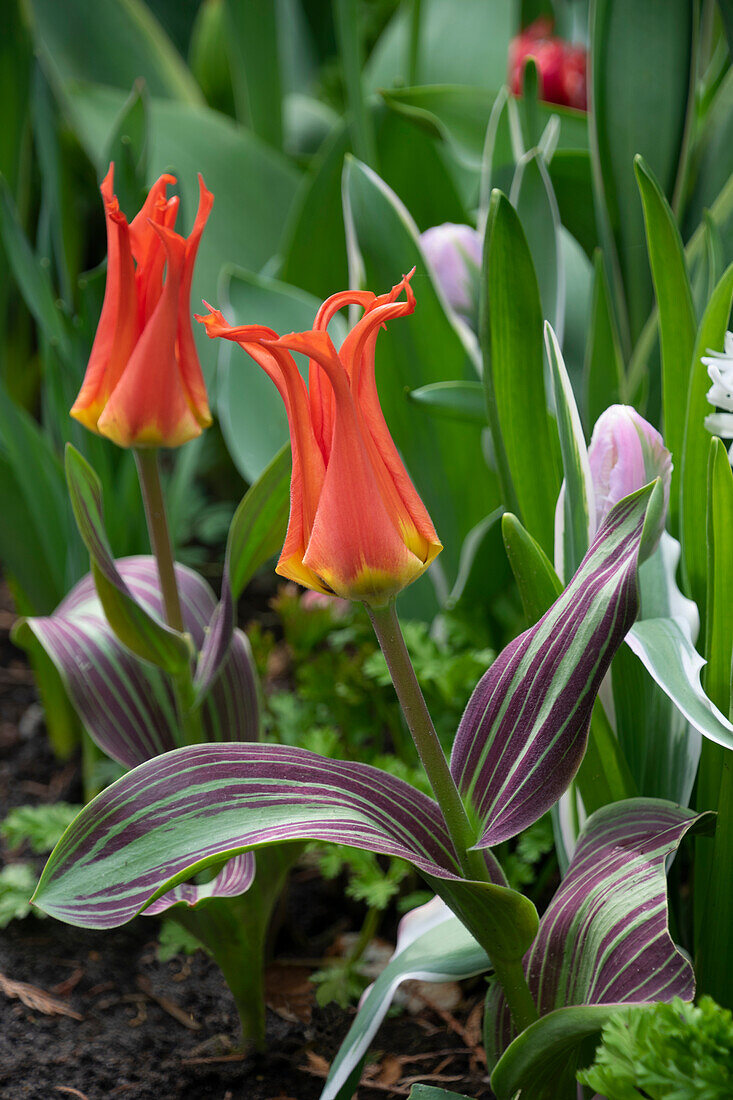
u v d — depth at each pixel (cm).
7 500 87
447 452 79
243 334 52
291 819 54
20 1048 70
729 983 61
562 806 63
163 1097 68
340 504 53
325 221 97
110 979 74
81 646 69
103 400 62
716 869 60
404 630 75
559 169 88
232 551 63
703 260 68
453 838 56
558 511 62
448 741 74
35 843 73
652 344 70
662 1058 53
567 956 57
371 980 72
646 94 71
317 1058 69
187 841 54
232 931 66
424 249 79
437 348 76
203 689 65
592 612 55
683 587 64
